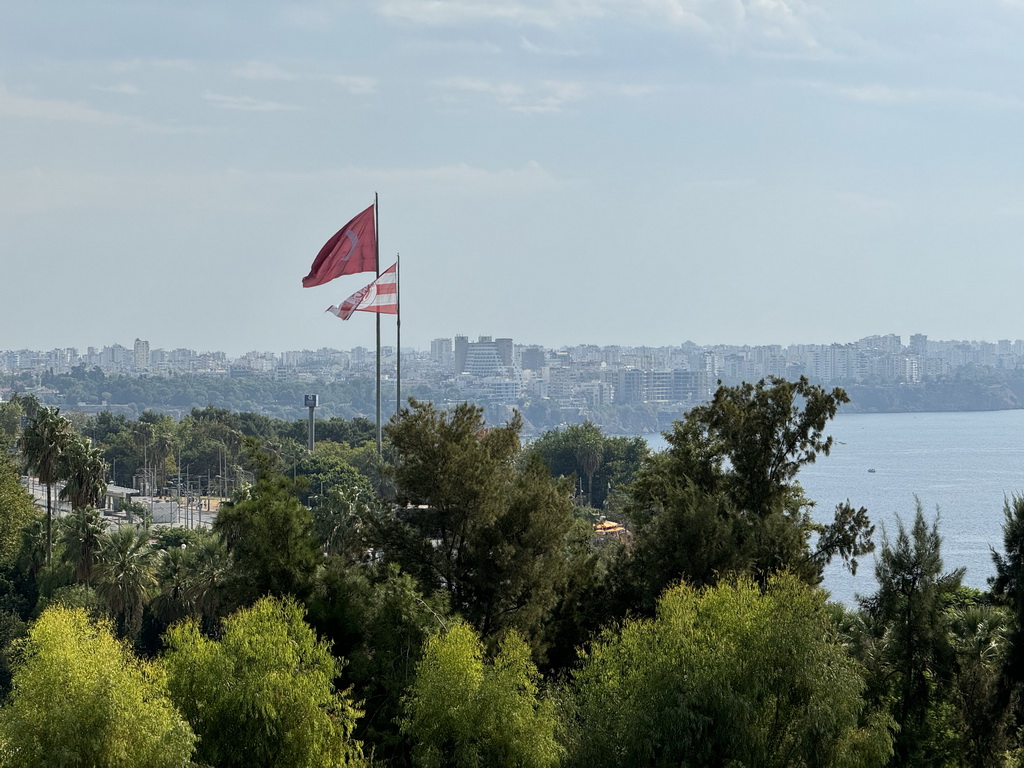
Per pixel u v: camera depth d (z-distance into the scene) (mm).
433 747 58188
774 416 82625
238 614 59344
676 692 55031
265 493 70375
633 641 58031
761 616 58250
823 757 56281
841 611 79375
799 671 56812
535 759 57812
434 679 58844
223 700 54250
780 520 77812
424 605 67625
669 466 86250
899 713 66375
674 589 64688
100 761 46531
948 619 70688
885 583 68750
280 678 55000
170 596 126875
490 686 58781
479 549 72500
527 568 72062
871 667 69438
